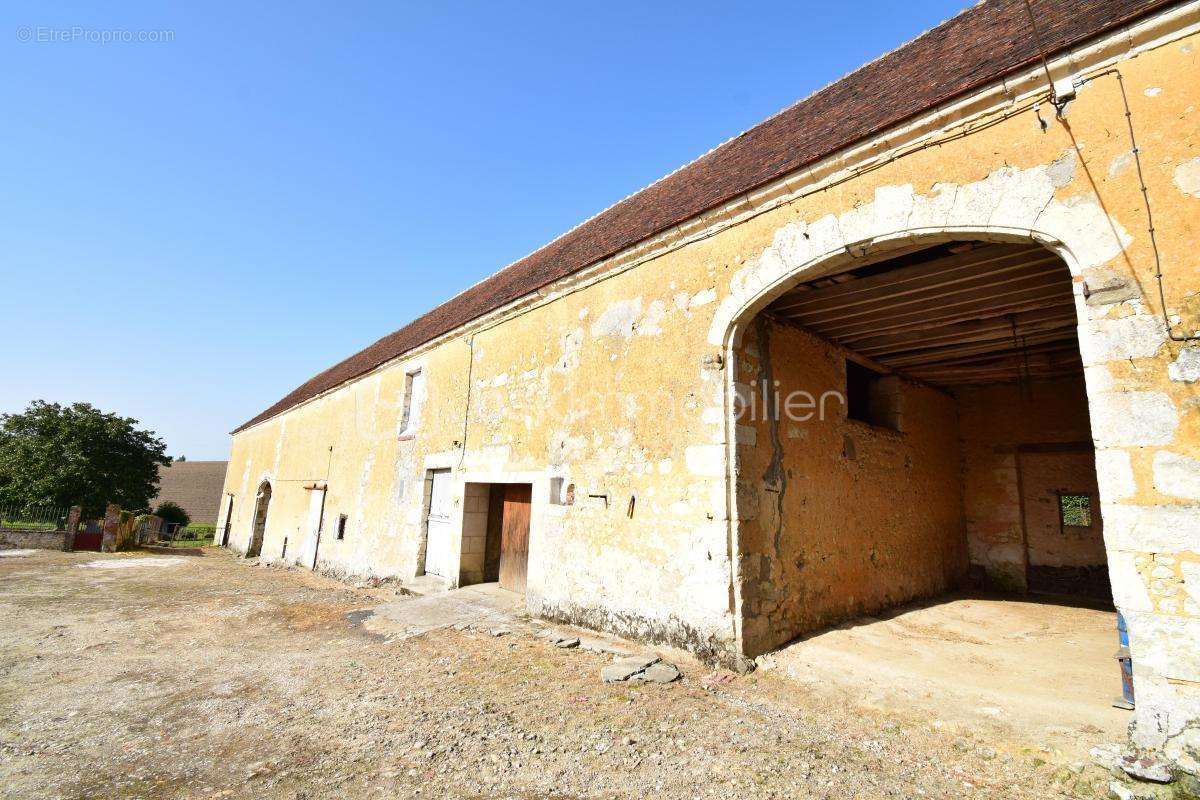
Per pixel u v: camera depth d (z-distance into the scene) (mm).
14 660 5758
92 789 3105
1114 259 3297
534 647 5812
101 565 14531
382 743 3650
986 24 5008
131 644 6430
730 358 5301
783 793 2947
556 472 7152
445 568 9422
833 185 4684
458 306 13742
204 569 14484
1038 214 3611
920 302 5633
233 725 4008
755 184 5117
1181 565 2889
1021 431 9133
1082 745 3199
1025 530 8977
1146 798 2699
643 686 4570
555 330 7660
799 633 5516
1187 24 3244
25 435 27812
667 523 5586
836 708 4031
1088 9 3932
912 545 7848
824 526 6195
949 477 9211
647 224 6957
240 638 6750
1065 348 7059
